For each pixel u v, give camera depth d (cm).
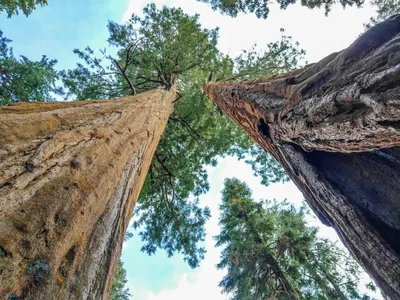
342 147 273
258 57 1352
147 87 1233
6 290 113
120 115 383
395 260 232
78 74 1112
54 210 162
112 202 235
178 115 1255
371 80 196
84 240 180
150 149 439
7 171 154
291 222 1227
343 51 266
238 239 1335
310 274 1236
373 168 307
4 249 123
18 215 141
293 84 365
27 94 974
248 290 1238
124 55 1216
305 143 324
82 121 287
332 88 249
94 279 169
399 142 219
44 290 128
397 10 1115
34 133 207
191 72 1326
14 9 807
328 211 313
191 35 1203
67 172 198
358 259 274
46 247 143
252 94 514
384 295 243
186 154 1374
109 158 271
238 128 1416
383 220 267
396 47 194
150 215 1340
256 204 1454
